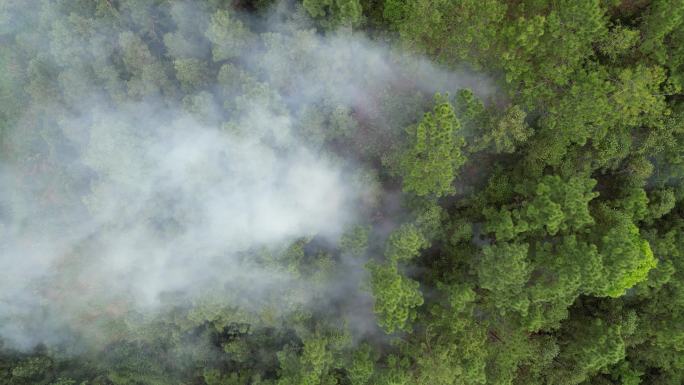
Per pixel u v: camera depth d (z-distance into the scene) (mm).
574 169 29062
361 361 27984
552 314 28812
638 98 25422
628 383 34750
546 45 26266
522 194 29234
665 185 30703
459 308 26625
